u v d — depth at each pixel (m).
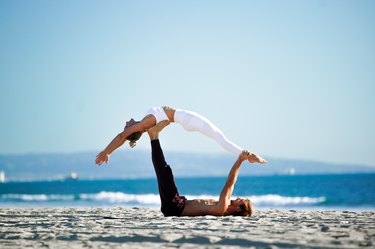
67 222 7.87
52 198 41.44
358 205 26.00
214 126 8.10
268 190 51.66
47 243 5.44
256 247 4.94
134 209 12.72
